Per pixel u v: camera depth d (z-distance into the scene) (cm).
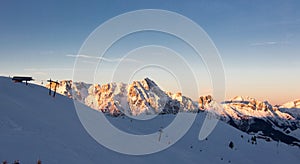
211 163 5966
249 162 9731
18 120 2566
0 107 2772
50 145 2178
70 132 2867
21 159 1733
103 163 2323
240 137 13938
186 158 4675
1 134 2097
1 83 3984
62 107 3984
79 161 2067
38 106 3441
